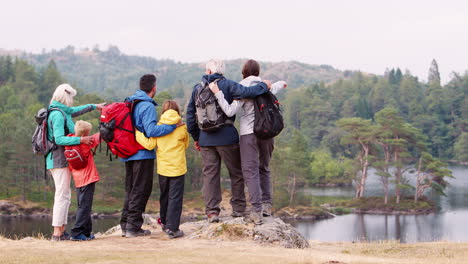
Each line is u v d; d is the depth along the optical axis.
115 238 8.80
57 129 8.37
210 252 7.73
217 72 8.31
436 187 101.25
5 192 92.44
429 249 11.98
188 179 99.00
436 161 101.69
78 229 8.61
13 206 86.44
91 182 8.63
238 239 8.76
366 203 100.75
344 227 74.62
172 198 8.68
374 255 11.09
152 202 88.44
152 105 8.37
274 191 90.56
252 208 8.80
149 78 8.57
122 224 9.15
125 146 8.30
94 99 129.50
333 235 66.69
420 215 90.50
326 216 87.81
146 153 8.45
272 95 8.32
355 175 114.00
